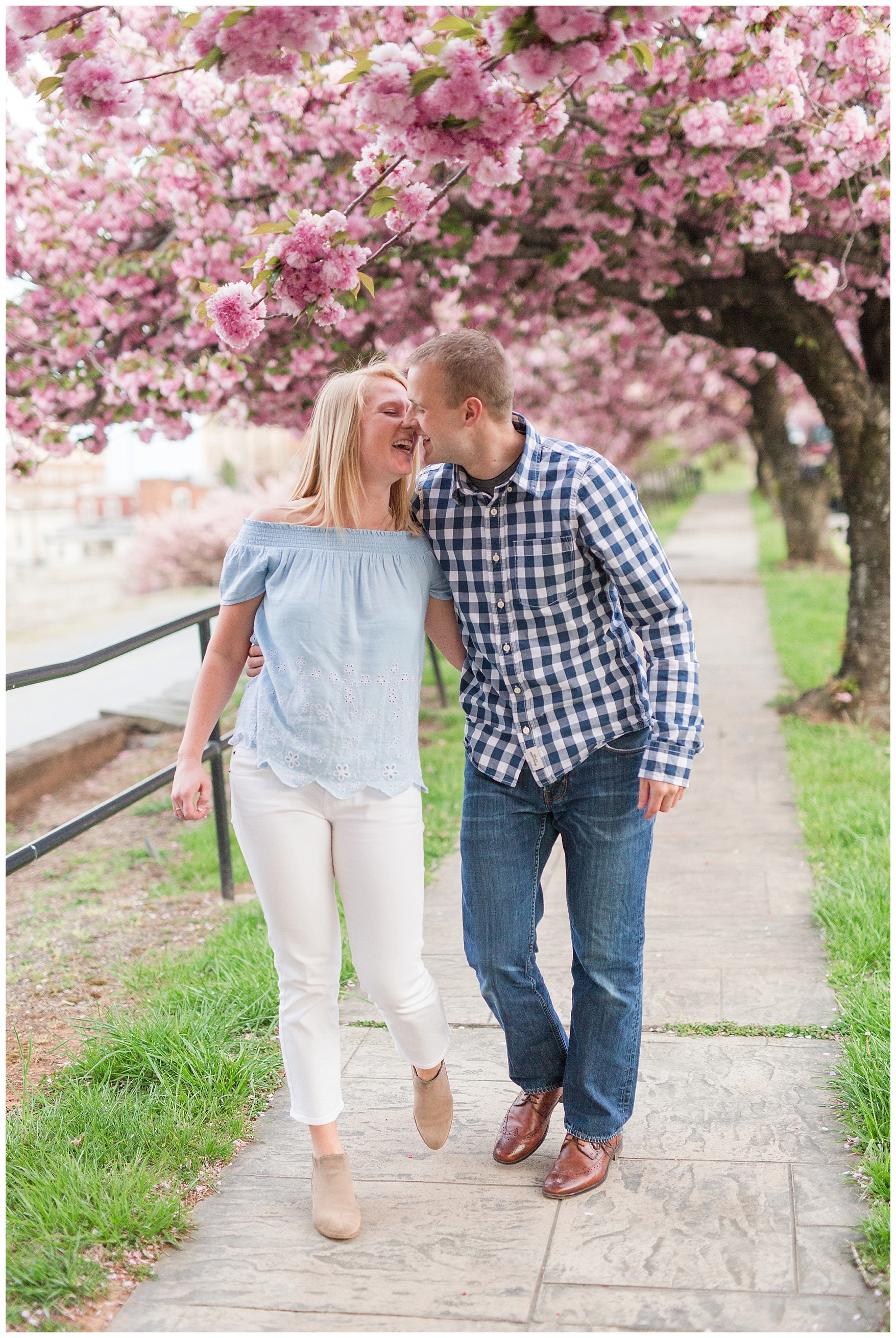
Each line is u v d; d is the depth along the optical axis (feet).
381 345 23.47
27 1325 6.48
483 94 6.89
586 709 7.30
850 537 22.17
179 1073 9.11
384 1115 8.80
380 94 6.95
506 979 7.63
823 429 79.92
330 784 7.01
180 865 16.56
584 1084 7.57
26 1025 11.00
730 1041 9.64
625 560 6.94
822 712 22.33
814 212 18.94
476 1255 6.98
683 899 13.37
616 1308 6.45
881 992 9.87
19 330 20.17
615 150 16.38
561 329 37.14
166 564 81.15
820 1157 7.84
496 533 7.12
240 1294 6.72
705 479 167.84
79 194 20.26
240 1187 7.86
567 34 6.46
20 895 15.79
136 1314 6.58
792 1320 6.27
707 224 19.20
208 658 7.43
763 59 14.57
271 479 81.82
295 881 7.10
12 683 9.27
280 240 8.09
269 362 19.13
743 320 21.58
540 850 7.68
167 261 19.07
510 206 17.71
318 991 7.33
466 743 7.77
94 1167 7.82
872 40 14.08
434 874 14.78
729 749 20.61
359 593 7.09
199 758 7.45
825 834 14.99
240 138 18.38
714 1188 7.54
